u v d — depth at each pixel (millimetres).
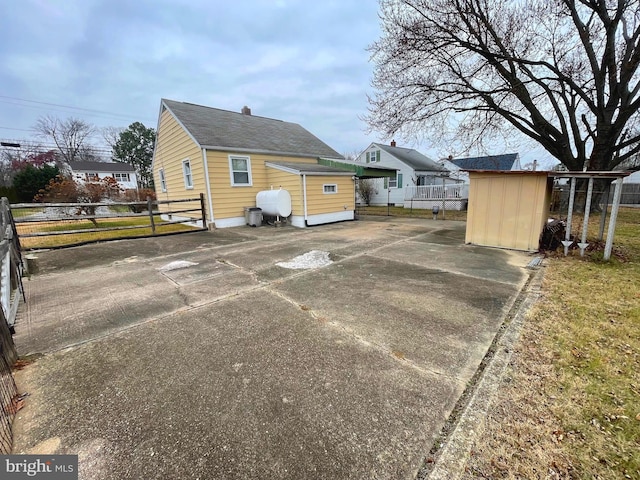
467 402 1791
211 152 9414
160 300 3607
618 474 1304
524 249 5973
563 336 2551
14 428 1660
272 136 12266
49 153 33250
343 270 4750
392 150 22281
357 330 2752
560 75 8984
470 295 3586
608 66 9109
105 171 31047
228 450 1494
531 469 1340
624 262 4969
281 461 1426
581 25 8773
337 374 2098
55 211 13211
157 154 12828
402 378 2039
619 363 2139
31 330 2875
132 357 2383
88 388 2008
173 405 1828
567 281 4023
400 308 3236
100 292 3912
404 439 1537
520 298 3475
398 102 9844
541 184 5648
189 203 10750
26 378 2127
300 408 1776
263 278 4395
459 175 25594
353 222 11344
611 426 1571
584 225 5340
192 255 5961
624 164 15062
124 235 8508
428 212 15688
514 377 2010
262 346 2500
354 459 1430
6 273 3316
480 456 1416
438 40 8758
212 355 2383
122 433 1618
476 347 2424
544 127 10023
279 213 9883
